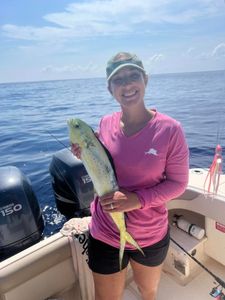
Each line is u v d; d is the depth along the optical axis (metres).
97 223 1.72
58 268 1.97
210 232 2.40
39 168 5.50
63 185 3.40
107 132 1.69
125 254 1.71
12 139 7.89
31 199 2.88
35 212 2.86
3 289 1.72
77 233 2.00
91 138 1.50
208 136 7.55
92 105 14.69
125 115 1.61
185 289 2.32
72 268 2.03
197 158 6.00
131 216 1.62
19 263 1.80
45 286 1.92
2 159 6.21
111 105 14.38
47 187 4.48
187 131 8.22
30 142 7.51
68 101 17.34
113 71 1.55
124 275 1.78
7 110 13.96
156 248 1.69
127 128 1.60
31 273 1.82
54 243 1.94
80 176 3.28
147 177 1.56
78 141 1.49
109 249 1.69
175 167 1.55
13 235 2.68
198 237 2.41
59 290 1.99
